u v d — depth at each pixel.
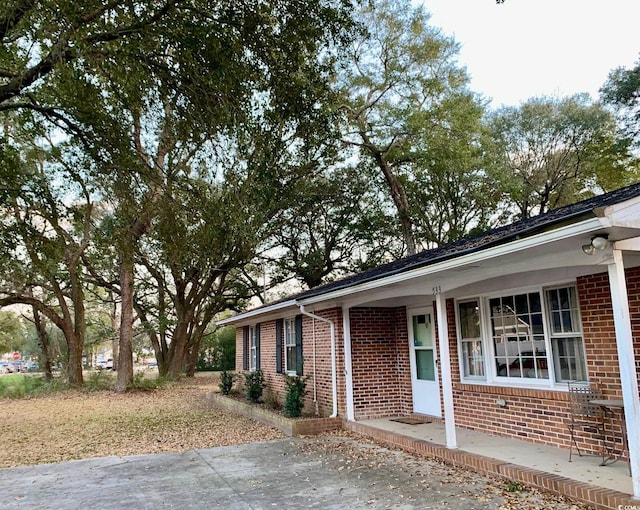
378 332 10.74
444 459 6.89
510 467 5.82
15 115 12.15
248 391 14.02
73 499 5.88
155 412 14.25
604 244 4.53
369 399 10.32
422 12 21.02
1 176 11.23
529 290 7.44
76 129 9.63
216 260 20.42
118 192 10.33
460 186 23.95
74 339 22.23
